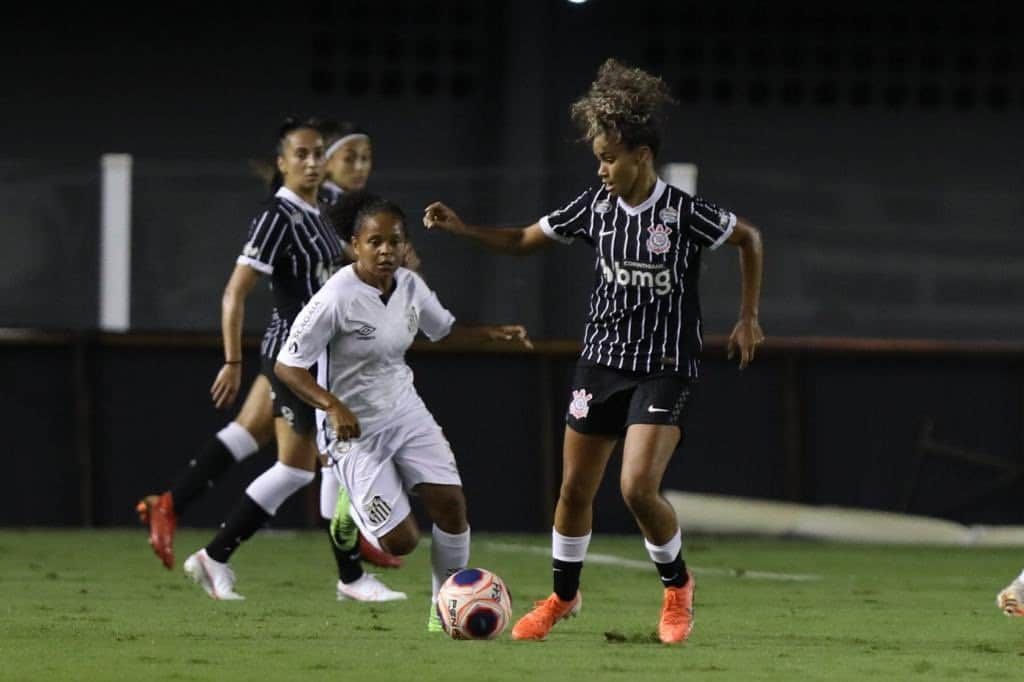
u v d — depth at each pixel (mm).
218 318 47062
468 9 51969
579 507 23703
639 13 52094
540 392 47250
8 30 51312
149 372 46812
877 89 52656
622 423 23625
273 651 21875
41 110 51438
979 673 20516
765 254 49781
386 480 24875
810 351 47844
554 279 47469
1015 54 52625
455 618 23312
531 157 51531
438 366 46969
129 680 19188
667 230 23062
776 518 47031
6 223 47250
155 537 32094
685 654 22109
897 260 50062
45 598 29219
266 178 30781
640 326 23156
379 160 51906
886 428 48062
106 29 51531
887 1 52750
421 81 51969
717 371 47719
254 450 32625
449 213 24500
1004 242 50312
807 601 30688
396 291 24844
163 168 47094
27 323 47219
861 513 47312
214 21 51750
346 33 51906
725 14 52406
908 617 28062
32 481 46688
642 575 35469
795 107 52531
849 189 50000
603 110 22906
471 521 47125
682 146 52250
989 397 48156
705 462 47625
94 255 47312
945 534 46938
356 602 28875
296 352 24328
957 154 52719
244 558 38188
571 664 20812
